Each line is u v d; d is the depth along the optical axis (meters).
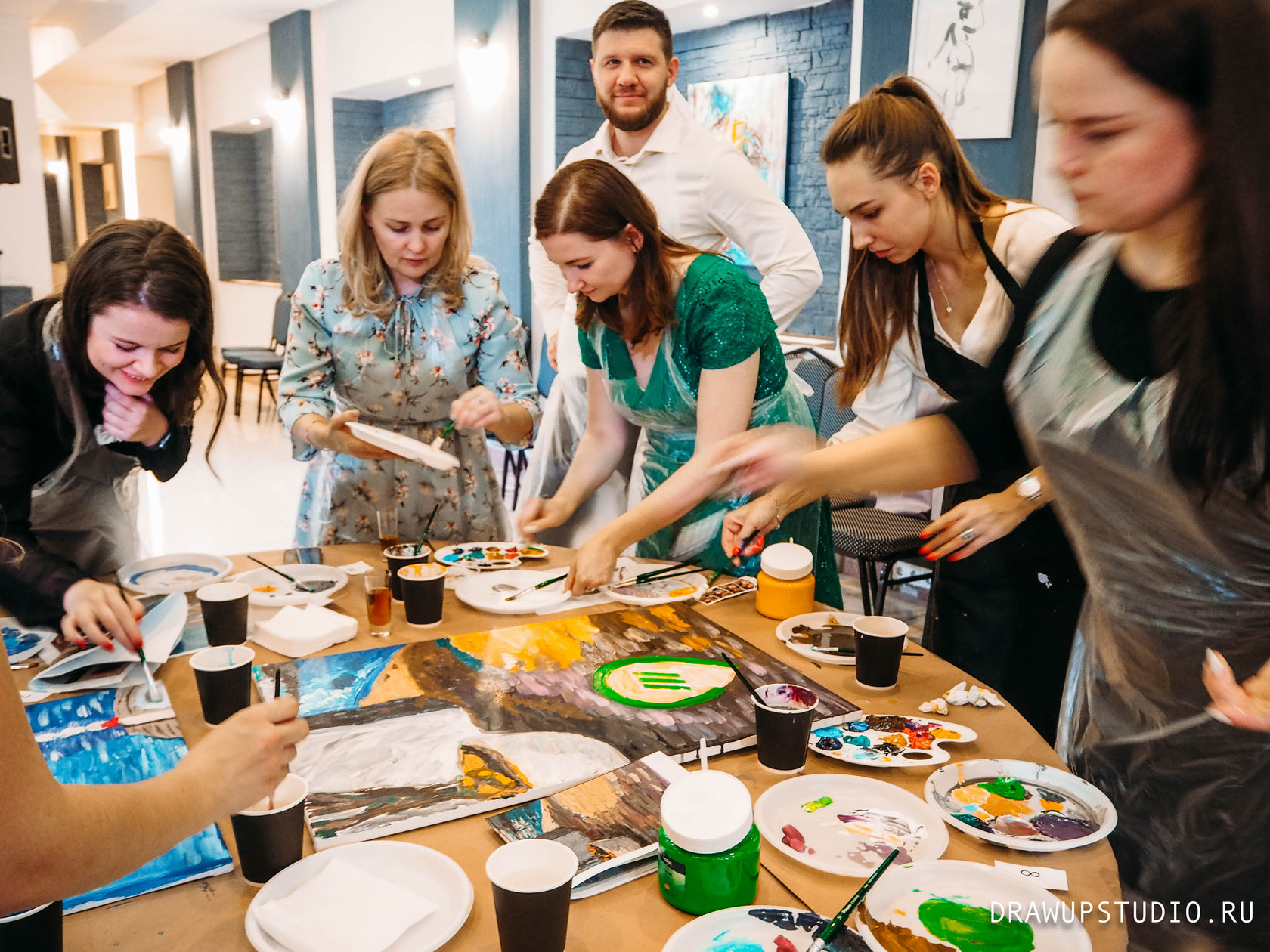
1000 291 1.84
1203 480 1.12
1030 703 2.10
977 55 3.52
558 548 2.06
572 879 0.82
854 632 1.50
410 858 0.97
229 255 11.74
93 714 1.27
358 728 1.22
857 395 2.12
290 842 0.94
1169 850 1.33
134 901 0.92
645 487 2.14
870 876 0.96
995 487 2.04
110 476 1.78
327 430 1.94
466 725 1.23
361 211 1.94
